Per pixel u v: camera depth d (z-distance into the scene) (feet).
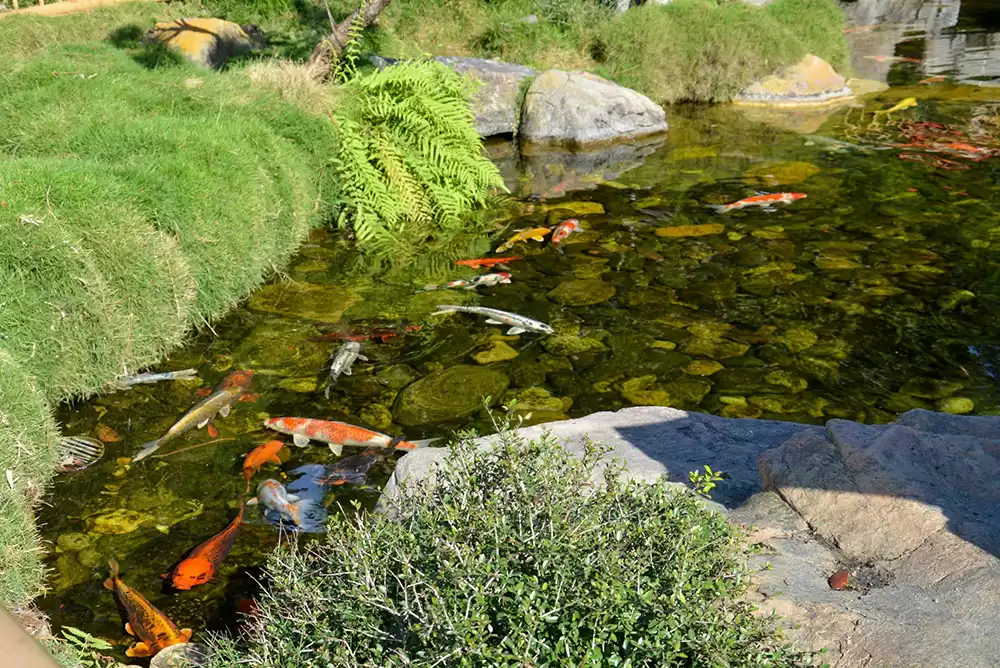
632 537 9.07
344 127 27.78
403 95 29.43
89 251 17.79
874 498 10.59
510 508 9.43
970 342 19.83
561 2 48.16
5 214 17.10
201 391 17.97
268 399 17.67
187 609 12.21
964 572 9.31
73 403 17.47
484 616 7.73
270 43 42.32
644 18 45.44
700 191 30.78
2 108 25.32
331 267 24.52
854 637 8.73
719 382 18.22
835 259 24.43
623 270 23.97
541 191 31.37
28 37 36.81
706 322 20.88
